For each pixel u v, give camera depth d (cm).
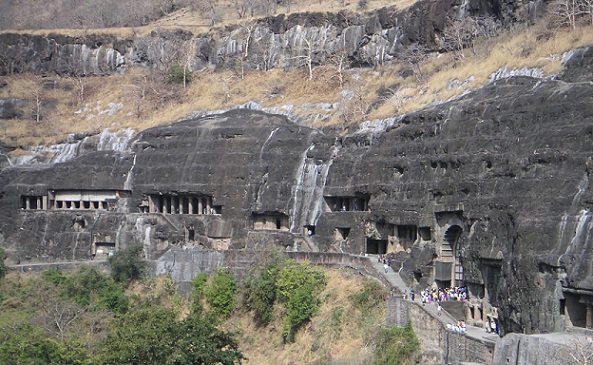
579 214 6962
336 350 8388
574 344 5981
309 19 15000
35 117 15625
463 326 7744
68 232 12312
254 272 10081
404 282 8912
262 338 9494
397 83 12519
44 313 10219
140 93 15425
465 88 10569
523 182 7638
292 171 11094
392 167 9719
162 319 7788
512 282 7294
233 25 15912
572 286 6744
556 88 8300
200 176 11750
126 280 11006
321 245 10412
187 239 11738
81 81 16450
